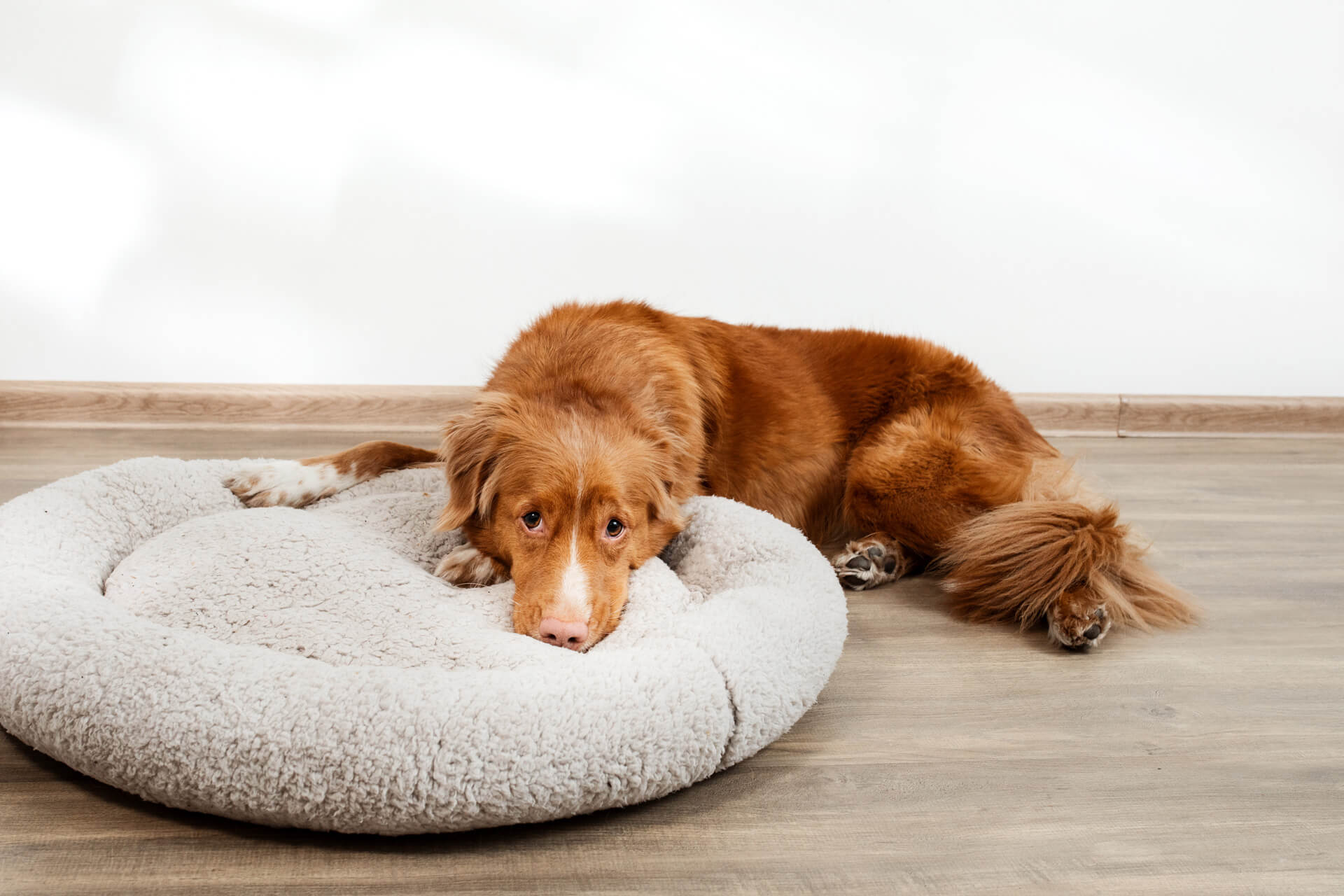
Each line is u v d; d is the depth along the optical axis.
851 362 3.23
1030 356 4.95
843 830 1.67
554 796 1.58
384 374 4.61
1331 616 2.74
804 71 4.51
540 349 2.67
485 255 4.54
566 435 2.31
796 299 4.76
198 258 4.38
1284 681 2.32
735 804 1.74
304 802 1.52
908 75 4.55
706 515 2.60
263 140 4.30
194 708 1.56
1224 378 5.05
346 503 2.69
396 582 2.13
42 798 1.64
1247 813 1.76
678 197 4.59
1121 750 1.97
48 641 1.70
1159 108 4.70
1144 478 4.21
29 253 4.27
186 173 4.29
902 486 2.93
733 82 4.49
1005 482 2.85
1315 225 4.88
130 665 1.63
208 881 1.46
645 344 2.70
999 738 2.00
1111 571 2.61
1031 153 4.69
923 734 2.01
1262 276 4.93
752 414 2.95
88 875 1.46
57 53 4.12
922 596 2.84
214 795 1.54
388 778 1.51
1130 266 4.88
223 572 2.09
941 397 3.14
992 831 1.68
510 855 1.56
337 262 4.46
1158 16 4.59
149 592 2.07
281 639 1.93
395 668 1.67
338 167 4.37
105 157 4.23
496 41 4.34
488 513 2.39
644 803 1.73
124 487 2.51
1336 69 4.69
